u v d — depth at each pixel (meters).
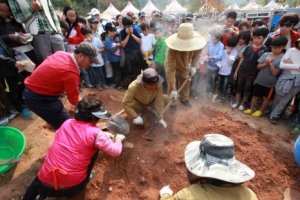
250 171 1.27
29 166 2.59
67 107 3.89
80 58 2.15
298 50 3.05
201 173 1.24
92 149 1.89
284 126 3.54
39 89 2.21
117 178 2.51
